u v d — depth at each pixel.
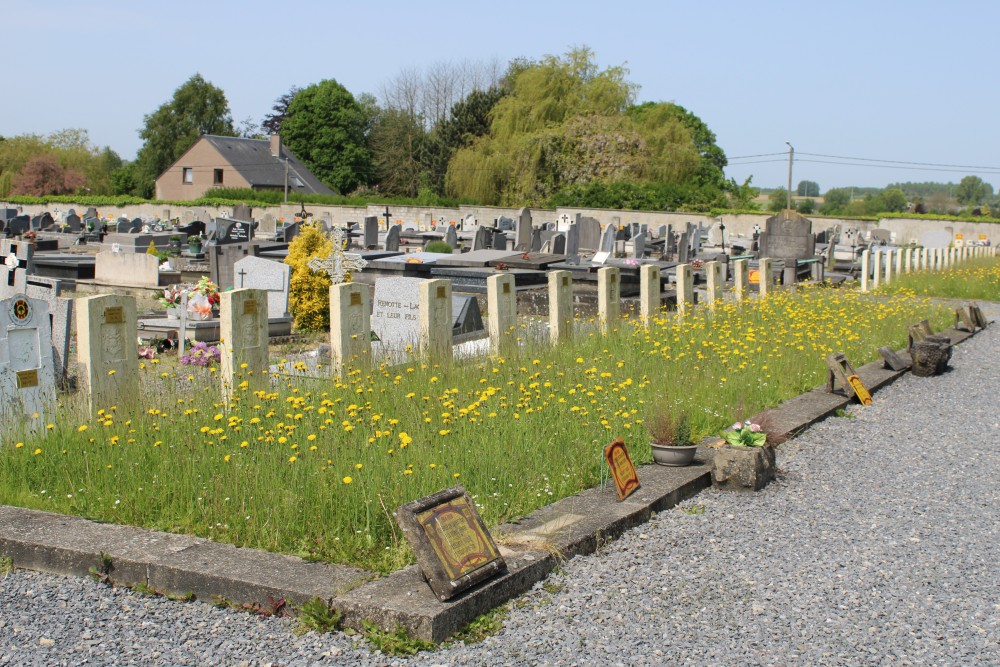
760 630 5.27
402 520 5.37
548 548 6.03
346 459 7.01
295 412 8.29
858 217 54.03
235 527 6.24
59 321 11.67
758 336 13.87
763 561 6.31
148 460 7.39
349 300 11.34
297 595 5.33
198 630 5.19
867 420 10.84
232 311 10.27
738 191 73.75
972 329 18.30
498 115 64.81
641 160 60.03
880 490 8.06
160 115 95.56
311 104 86.38
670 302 20.88
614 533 6.61
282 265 16.12
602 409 9.06
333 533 6.13
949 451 9.48
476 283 20.95
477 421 8.09
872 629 5.32
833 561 6.35
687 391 10.39
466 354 12.37
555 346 12.76
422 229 47.16
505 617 5.36
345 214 59.34
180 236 32.84
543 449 7.87
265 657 4.89
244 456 7.23
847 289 23.62
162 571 5.67
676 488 7.50
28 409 8.84
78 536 6.12
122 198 64.75
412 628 5.04
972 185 132.38
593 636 5.15
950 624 5.41
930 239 42.31
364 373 10.21
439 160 74.00
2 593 5.68
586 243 30.41
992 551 6.63
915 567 6.29
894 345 15.93
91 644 5.03
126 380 9.43
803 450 9.38
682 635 5.18
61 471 7.28
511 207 58.00
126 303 9.41
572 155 60.81
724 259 31.31
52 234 38.91
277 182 77.06
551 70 64.38
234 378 9.84
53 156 80.94
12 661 4.85
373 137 86.62
